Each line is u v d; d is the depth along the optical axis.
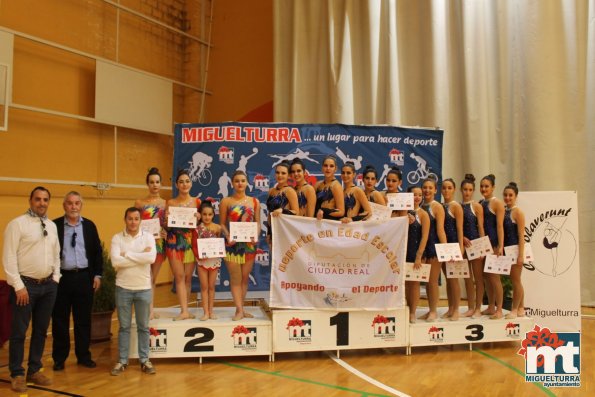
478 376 4.82
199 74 11.59
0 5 7.87
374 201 5.82
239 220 5.46
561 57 8.51
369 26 9.78
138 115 9.95
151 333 5.18
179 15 11.47
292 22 10.46
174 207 5.30
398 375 4.86
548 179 8.43
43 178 8.45
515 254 5.72
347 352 5.71
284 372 4.96
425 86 9.38
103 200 9.50
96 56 9.12
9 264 4.31
